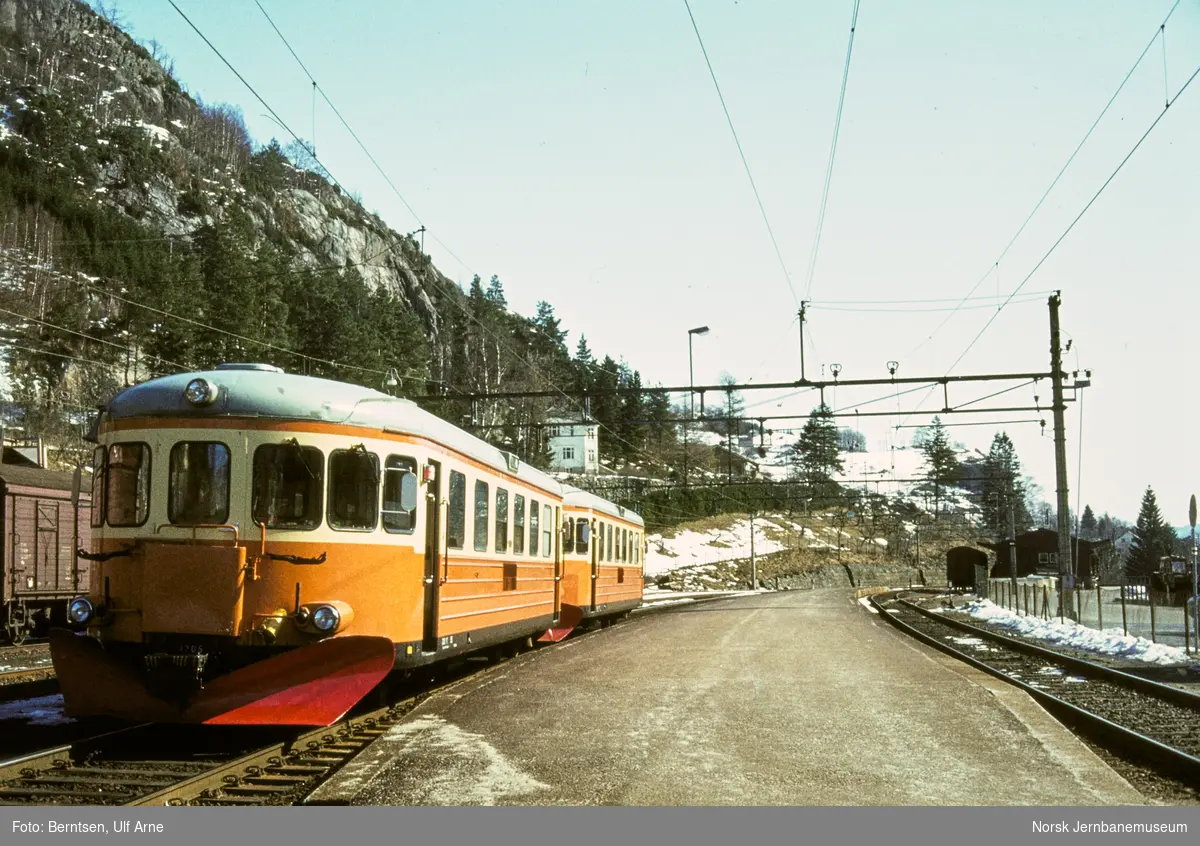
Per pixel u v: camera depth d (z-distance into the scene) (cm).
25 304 6962
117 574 977
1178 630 2552
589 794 734
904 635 2433
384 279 12250
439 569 1186
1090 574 6431
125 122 12350
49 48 12838
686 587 6881
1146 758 940
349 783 758
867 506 10344
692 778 790
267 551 973
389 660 967
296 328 7262
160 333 5653
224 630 942
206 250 8425
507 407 7700
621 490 6794
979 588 4941
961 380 2447
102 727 1030
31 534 2159
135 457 993
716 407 10262
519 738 948
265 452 988
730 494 8856
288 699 933
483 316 10206
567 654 1822
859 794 745
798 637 2242
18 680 1470
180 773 798
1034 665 1848
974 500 13388
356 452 1023
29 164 9475
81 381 6312
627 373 10500
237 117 15412
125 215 9800
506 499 1534
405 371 7719
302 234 12475
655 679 1416
